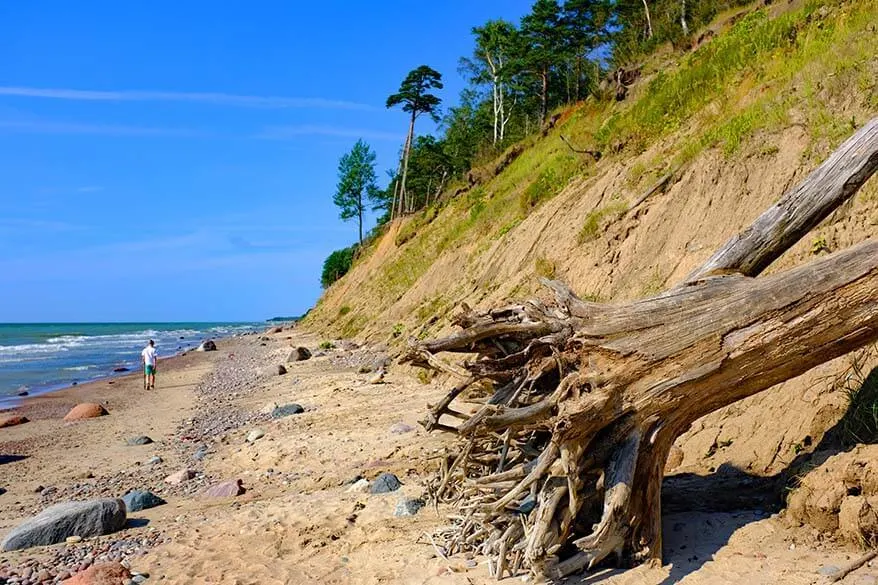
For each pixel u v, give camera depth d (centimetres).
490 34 4784
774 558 384
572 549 428
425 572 442
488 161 3328
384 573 452
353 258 5200
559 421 398
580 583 402
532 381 453
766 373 429
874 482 376
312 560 498
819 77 895
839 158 459
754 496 476
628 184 1205
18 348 4859
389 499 630
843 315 412
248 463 906
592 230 1179
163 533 615
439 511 579
